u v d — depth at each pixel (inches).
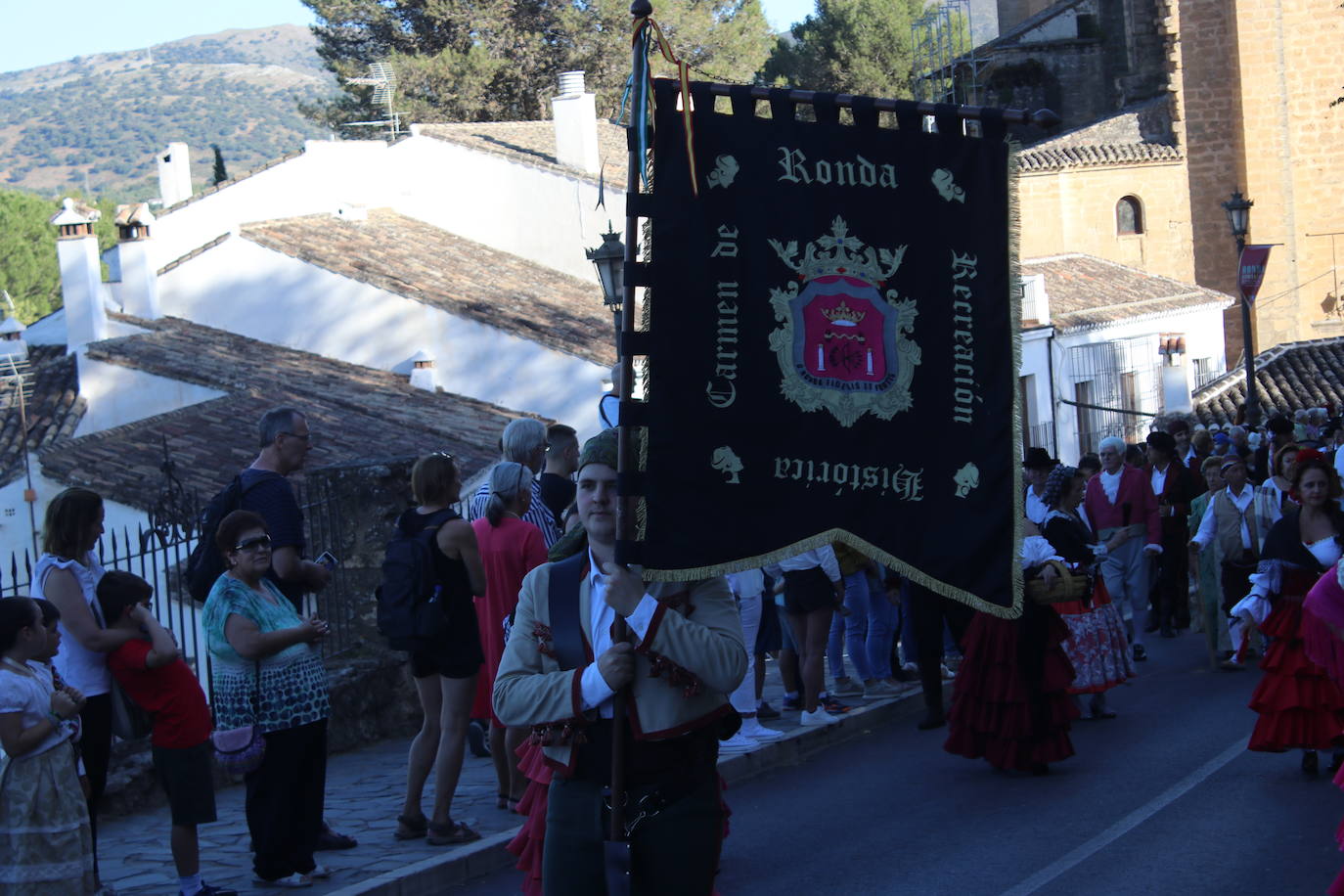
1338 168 1861.5
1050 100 1989.4
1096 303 1440.7
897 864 307.1
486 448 903.1
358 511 462.0
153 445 818.2
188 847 281.3
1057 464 488.1
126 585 280.2
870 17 2231.8
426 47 1973.4
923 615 447.2
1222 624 535.8
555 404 1074.1
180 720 281.0
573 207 1262.3
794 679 463.8
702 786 189.9
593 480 199.0
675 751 188.2
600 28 1927.9
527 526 346.0
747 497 203.9
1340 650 333.4
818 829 341.1
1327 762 376.2
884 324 212.5
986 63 1934.1
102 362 957.8
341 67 1964.8
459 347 1095.0
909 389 213.3
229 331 1129.4
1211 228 1876.2
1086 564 390.9
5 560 758.5
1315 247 1866.4
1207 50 1856.5
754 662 437.7
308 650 296.2
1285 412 1301.7
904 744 431.2
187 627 595.5
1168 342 1392.7
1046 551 382.0
